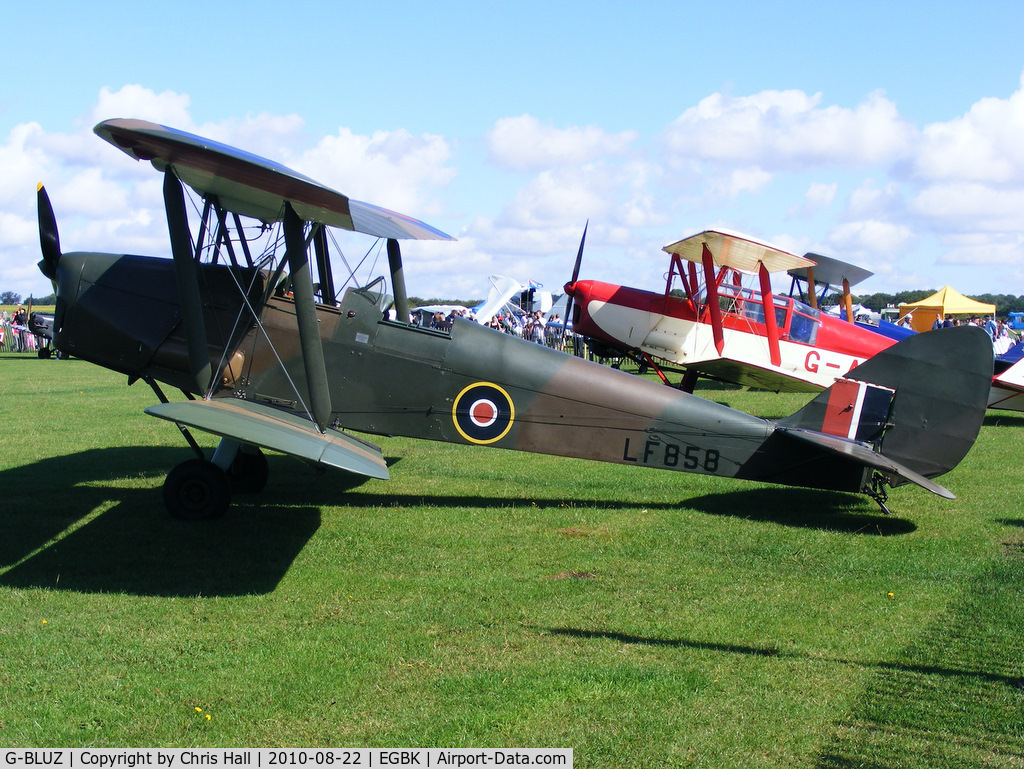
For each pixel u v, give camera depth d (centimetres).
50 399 1513
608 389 721
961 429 674
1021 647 435
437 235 838
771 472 719
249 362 705
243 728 344
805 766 320
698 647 431
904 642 441
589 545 618
